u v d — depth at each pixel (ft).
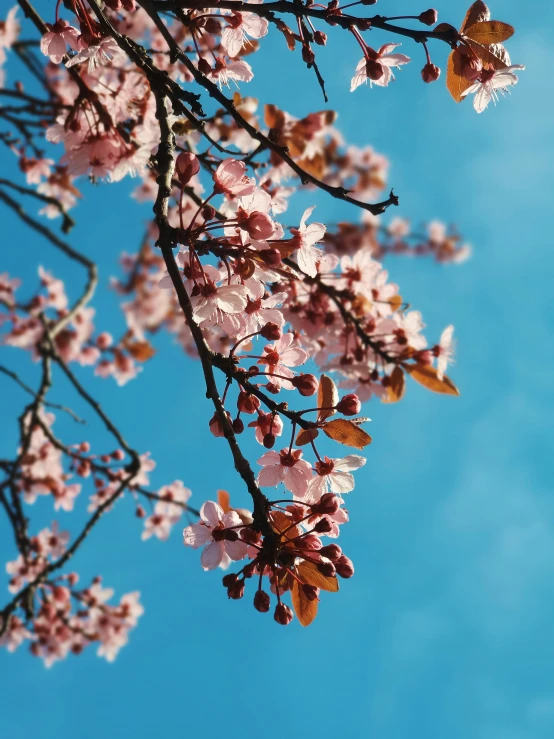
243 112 2.46
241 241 1.64
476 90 1.77
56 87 3.07
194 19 1.87
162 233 1.59
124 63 2.23
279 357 1.68
